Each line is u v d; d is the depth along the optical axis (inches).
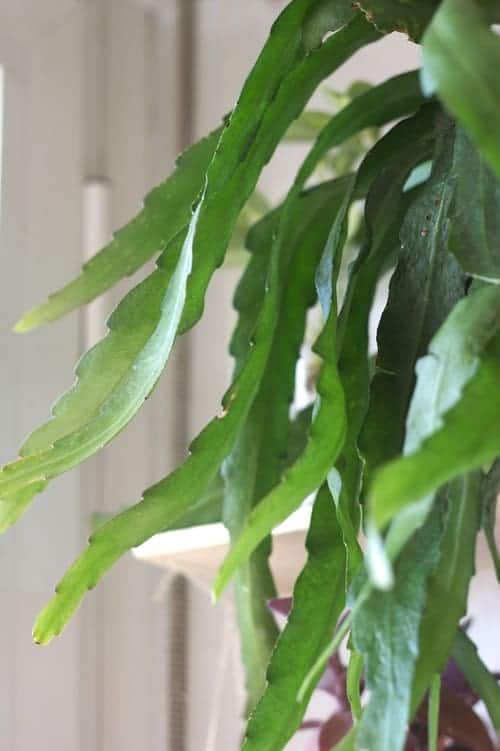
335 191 56.3
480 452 35.3
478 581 86.3
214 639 105.0
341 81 104.9
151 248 55.7
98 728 103.2
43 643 47.6
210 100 118.1
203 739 103.7
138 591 110.3
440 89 34.4
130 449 112.1
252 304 57.4
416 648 40.6
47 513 101.9
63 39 112.4
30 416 101.5
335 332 46.4
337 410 44.1
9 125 105.2
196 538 65.5
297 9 46.3
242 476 55.4
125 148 117.0
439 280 46.6
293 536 62.0
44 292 104.9
